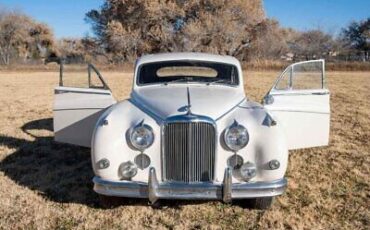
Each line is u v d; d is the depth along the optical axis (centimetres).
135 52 6425
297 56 6725
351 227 473
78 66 724
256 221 488
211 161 470
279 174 475
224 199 462
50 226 469
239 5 6306
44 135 888
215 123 470
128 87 2038
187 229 467
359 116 1139
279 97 589
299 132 593
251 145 477
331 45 7450
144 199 539
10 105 1365
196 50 6369
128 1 6425
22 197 546
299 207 524
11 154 740
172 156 470
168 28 6525
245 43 6656
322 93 601
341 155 746
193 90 568
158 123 479
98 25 6938
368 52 6606
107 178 475
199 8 6438
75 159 717
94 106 603
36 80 2709
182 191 461
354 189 584
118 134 478
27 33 7300
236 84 622
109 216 497
